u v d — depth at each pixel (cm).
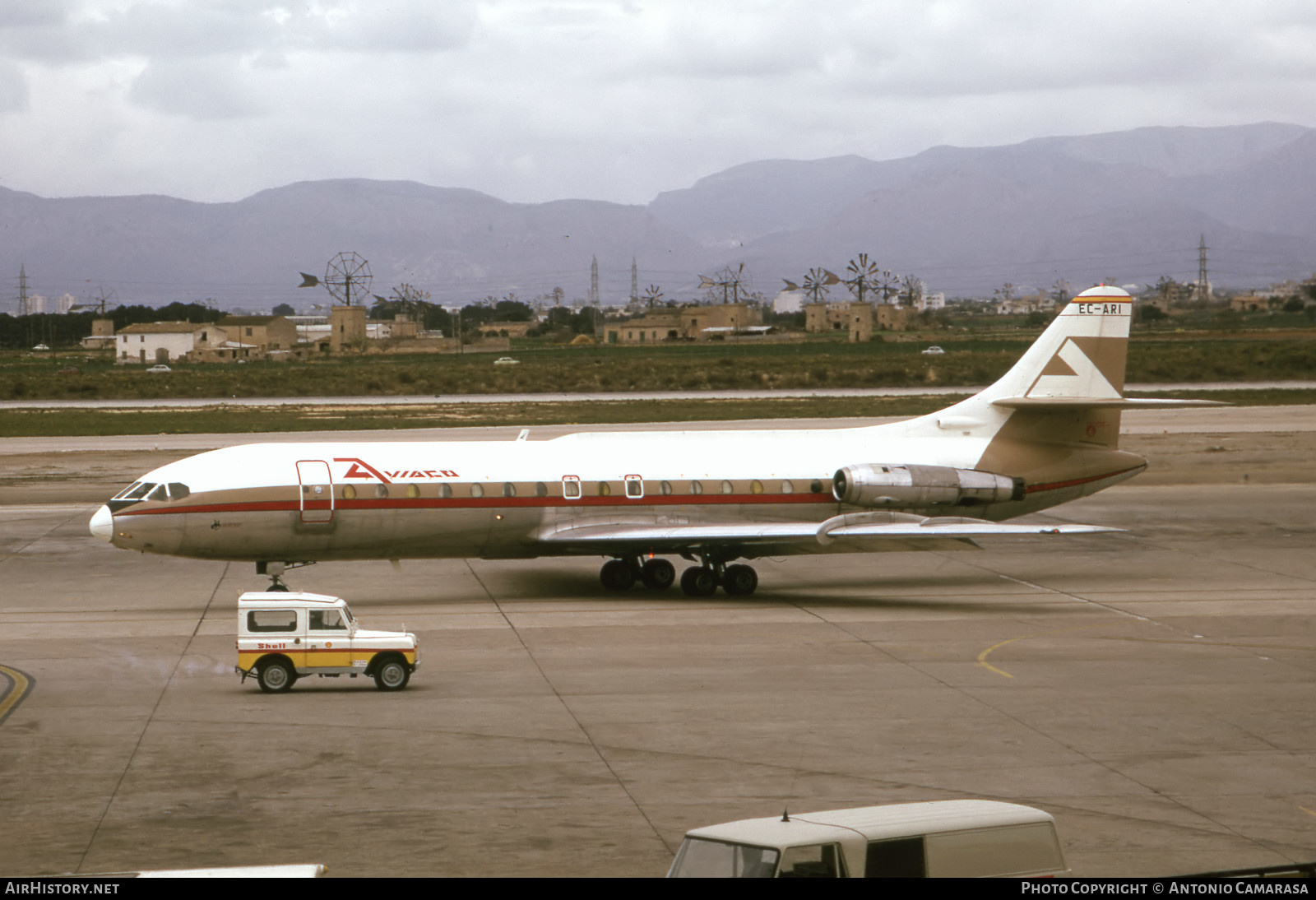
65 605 8212
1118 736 5138
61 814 4122
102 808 4184
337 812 4156
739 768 4675
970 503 9312
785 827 2886
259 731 5150
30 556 10181
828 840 2786
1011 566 10019
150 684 5969
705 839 2894
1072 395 9744
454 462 8506
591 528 8606
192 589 8800
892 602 8450
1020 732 5188
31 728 5181
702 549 8719
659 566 8931
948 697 5788
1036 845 2936
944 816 2950
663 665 6438
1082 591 8856
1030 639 7162
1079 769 4681
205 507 7919
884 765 4709
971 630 7431
